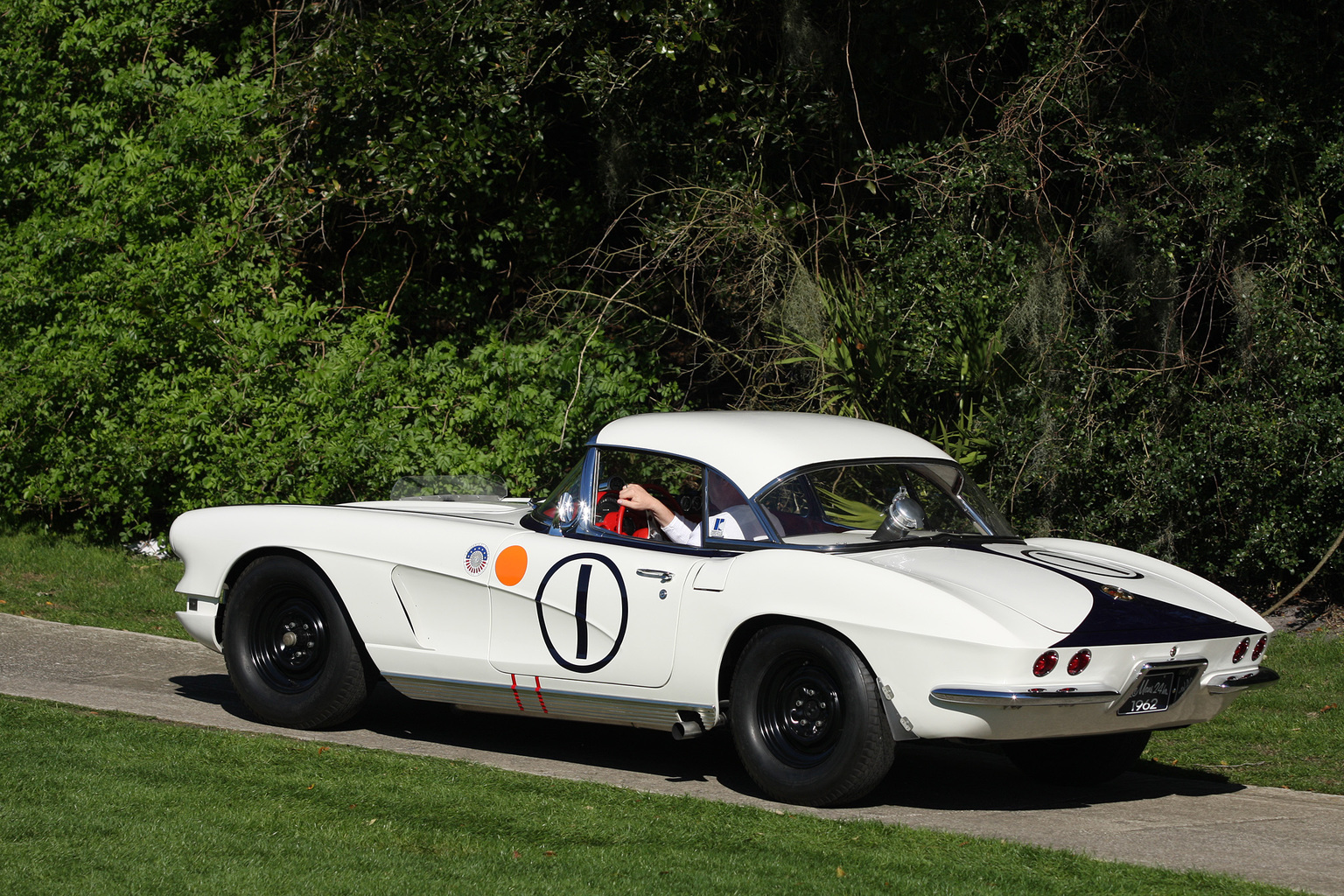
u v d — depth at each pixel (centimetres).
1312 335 2128
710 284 2681
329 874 862
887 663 1047
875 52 2633
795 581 1098
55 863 862
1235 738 1467
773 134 2670
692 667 1145
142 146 2772
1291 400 2147
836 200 2731
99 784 1048
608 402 2623
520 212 3005
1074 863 934
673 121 2775
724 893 848
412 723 1428
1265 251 2308
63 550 2517
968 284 2281
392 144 2672
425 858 909
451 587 1281
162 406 2552
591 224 3050
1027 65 2547
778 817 1042
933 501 1258
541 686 1233
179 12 2945
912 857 941
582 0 2716
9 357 2695
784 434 1254
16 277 2711
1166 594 1170
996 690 1015
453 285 3050
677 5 2533
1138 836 1048
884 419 2362
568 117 3000
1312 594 2169
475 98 2677
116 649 1738
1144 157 2292
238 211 2731
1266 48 2295
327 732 1356
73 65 2914
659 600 1166
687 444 1245
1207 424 2183
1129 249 2305
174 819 967
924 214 2442
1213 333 2411
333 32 2752
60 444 2630
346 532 1338
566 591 1216
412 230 3030
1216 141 2320
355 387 2580
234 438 2500
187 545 1419
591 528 1263
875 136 2703
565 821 1009
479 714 1495
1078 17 2355
